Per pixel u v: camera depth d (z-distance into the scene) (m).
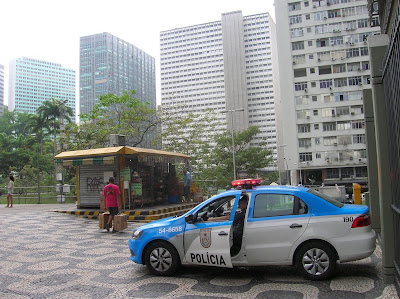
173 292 5.37
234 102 129.50
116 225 11.28
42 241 9.88
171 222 6.40
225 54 132.50
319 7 58.62
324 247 5.62
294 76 59.47
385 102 5.40
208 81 149.62
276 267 6.65
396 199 4.89
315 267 5.65
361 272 6.04
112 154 15.54
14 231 11.69
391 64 4.77
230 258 5.81
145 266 6.99
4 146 57.12
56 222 13.89
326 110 57.53
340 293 5.03
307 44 58.91
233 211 6.01
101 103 29.86
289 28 59.62
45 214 16.38
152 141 32.62
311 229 5.66
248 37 137.50
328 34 58.12
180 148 32.75
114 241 9.77
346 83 57.12
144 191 16.62
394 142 4.82
